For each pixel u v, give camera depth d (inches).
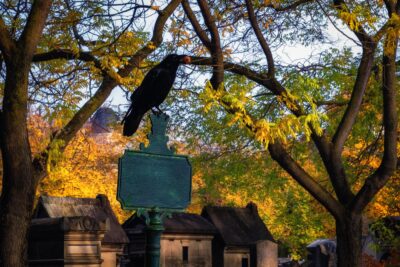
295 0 691.4
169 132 824.3
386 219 965.8
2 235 405.1
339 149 595.2
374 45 585.6
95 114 559.2
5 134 406.9
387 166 576.4
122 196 294.5
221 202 1585.9
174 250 1133.7
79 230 902.4
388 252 1072.8
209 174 910.4
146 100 325.1
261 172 897.5
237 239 1211.9
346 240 578.6
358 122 765.3
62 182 1423.5
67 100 507.8
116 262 1114.1
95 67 479.2
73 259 897.5
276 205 1529.3
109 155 1336.1
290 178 1047.0
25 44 409.4
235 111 455.2
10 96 407.5
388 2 582.6
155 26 502.0
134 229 1186.6
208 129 807.1
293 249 1792.6
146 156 304.5
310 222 1453.0
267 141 407.8
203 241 1181.1
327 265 1392.7
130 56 498.9
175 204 309.4
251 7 578.6
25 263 410.0
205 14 536.1
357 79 601.9
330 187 917.8
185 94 576.4
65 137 441.7
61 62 540.4
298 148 797.2
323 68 694.5
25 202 410.3
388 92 581.0
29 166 411.8
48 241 918.4
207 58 552.1
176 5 506.9
